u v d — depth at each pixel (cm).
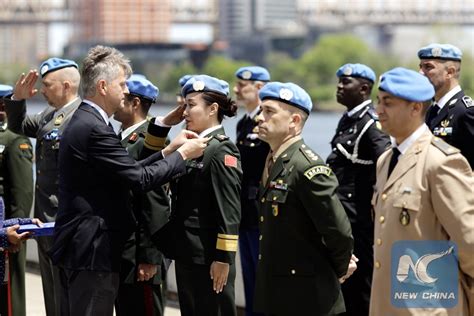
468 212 444
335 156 694
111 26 13625
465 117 616
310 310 524
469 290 460
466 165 449
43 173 649
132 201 582
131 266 589
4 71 10631
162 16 13975
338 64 8131
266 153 725
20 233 554
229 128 2319
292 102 532
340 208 519
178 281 576
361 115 691
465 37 6900
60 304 543
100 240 520
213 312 567
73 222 521
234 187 559
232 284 574
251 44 11262
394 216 457
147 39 13788
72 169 521
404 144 462
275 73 8412
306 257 525
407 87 455
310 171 518
